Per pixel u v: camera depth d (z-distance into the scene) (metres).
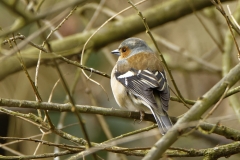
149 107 7.98
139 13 7.72
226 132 7.59
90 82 13.66
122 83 8.74
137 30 12.80
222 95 6.82
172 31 14.95
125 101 8.81
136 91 8.45
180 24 14.84
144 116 8.34
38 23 6.34
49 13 5.92
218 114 13.67
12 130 11.97
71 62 7.92
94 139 12.62
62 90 13.31
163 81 8.59
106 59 14.08
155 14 12.74
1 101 7.32
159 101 8.13
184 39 14.84
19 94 12.76
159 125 7.57
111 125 12.88
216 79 14.50
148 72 8.77
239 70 6.91
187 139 13.63
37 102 7.38
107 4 14.20
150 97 8.12
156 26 12.87
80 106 7.63
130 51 9.76
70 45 12.23
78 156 7.12
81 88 13.29
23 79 12.85
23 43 6.29
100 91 13.65
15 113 7.42
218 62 15.46
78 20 14.06
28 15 5.97
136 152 7.44
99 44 12.62
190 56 13.09
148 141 12.72
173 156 7.58
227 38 11.65
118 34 12.73
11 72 11.80
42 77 13.25
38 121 7.46
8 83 13.06
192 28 14.80
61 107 7.44
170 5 12.70
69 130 12.62
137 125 12.99
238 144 7.52
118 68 9.10
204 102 6.54
